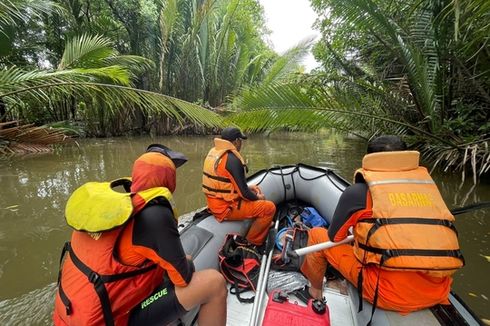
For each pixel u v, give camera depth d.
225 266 1.96
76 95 7.72
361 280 1.40
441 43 4.31
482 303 1.97
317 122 4.43
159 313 1.19
